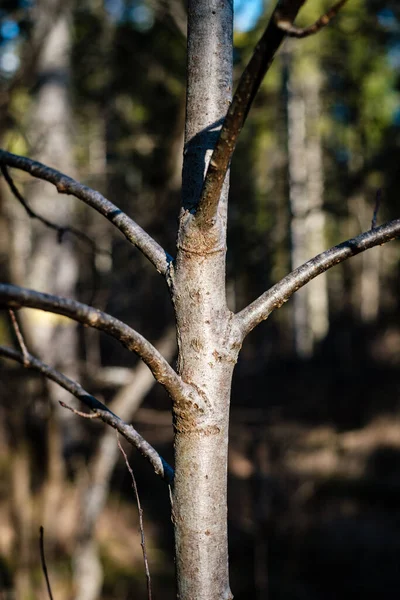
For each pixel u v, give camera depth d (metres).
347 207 5.17
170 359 3.63
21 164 1.25
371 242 1.21
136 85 6.25
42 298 0.85
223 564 1.15
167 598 6.15
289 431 10.05
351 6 5.65
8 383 4.15
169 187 3.59
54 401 4.32
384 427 10.81
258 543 5.54
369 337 17.33
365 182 4.57
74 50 6.57
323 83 12.23
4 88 3.21
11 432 4.90
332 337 18.62
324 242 20.45
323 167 18.05
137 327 7.19
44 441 4.66
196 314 1.16
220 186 1.01
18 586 4.50
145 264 4.29
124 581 6.29
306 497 7.15
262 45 0.80
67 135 6.59
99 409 1.16
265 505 5.69
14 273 4.00
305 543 6.87
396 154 4.58
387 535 7.11
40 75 6.56
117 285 4.63
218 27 1.22
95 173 4.96
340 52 7.50
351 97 7.82
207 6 1.22
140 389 3.53
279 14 0.76
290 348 19.09
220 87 1.21
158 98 5.74
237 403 11.40
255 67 0.82
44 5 3.18
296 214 4.46
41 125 6.41
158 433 8.05
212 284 1.16
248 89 0.84
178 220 1.19
